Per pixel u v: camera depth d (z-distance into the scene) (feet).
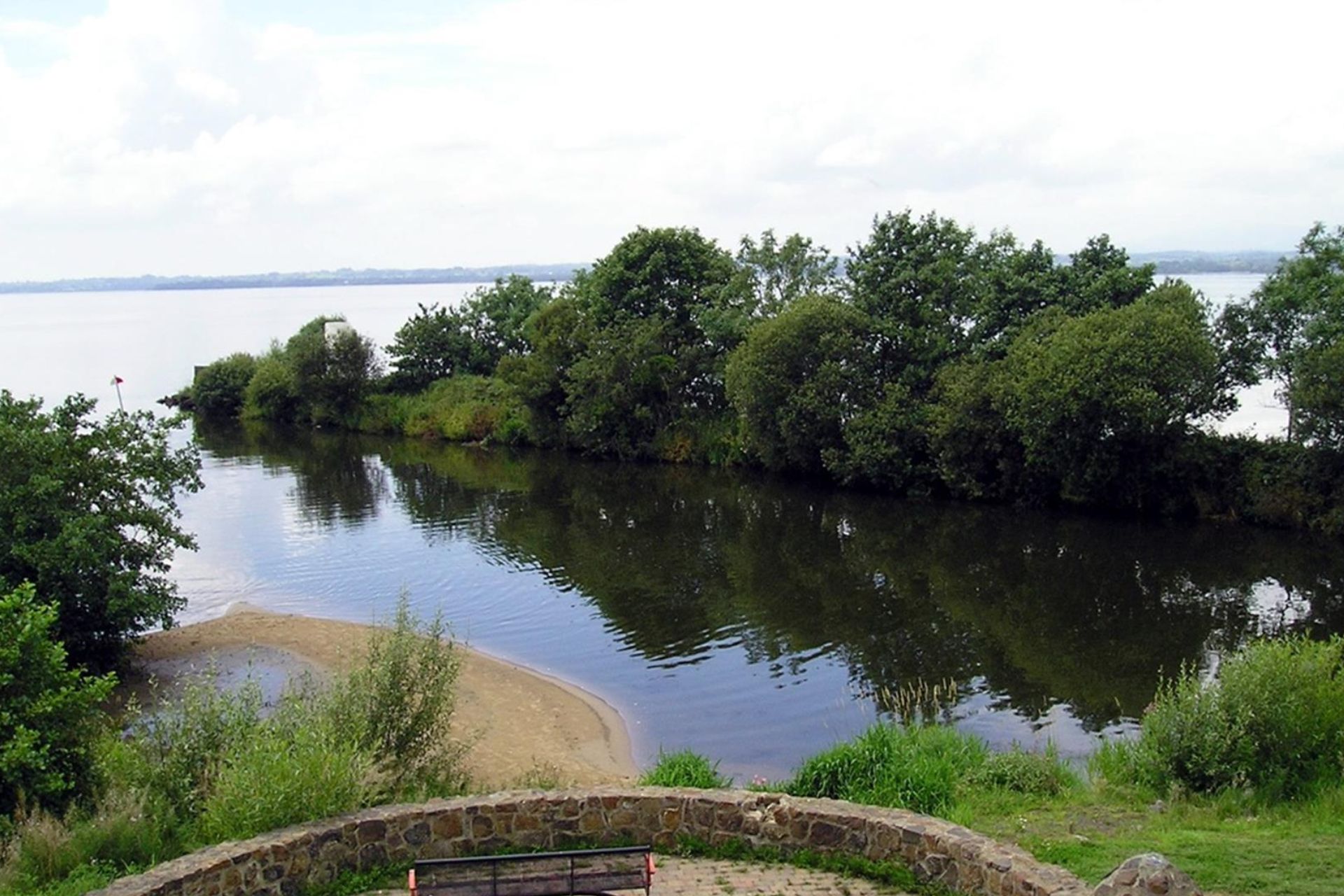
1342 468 120.37
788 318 161.89
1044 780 46.55
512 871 29.78
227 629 97.40
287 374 261.85
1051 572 110.93
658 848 35.42
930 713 72.90
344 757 37.45
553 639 93.09
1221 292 398.83
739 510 148.97
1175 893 25.38
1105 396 125.70
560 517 147.54
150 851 36.78
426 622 98.32
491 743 67.97
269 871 31.91
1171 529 126.62
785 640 91.25
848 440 154.71
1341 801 42.39
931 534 130.00
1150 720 48.78
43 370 362.74
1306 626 90.38
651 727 72.08
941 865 32.14
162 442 89.92
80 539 77.46
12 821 40.91
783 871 33.63
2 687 45.52
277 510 156.04
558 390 207.72
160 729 45.62
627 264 204.13
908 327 158.81
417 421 237.25
